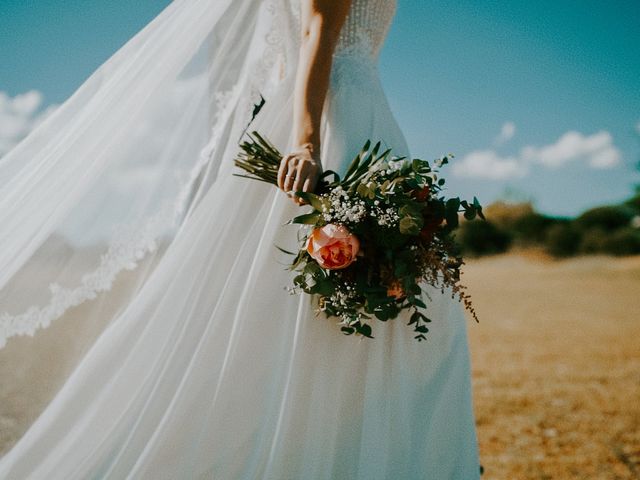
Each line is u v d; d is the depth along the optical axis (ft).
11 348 5.13
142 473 4.48
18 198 5.17
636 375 17.60
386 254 4.44
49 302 5.17
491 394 15.31
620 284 55.21
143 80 5.37
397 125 5.83
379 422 4.75
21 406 5.11
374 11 5.79
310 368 4.73
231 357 4.71
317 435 4.62
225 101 5.59
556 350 22.04
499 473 9.85
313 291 4.48
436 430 5.02
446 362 5.28
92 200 5.28
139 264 5.40
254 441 4.64
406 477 4.74
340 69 5.46
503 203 112.47
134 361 4.91
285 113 5.45
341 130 5.20
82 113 5.46
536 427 12.42
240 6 5.66
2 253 5.11
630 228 101.50
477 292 48.42
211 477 4.54
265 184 5.32
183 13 5.52
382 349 4.92
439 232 4.70
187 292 5.06
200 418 4.65
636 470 10.00
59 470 4.68
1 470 4.63
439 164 4.64
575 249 100.68
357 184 4.56
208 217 5.17
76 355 5.23
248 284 4.88
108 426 4.81
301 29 5.33
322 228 4.41
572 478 9.63
